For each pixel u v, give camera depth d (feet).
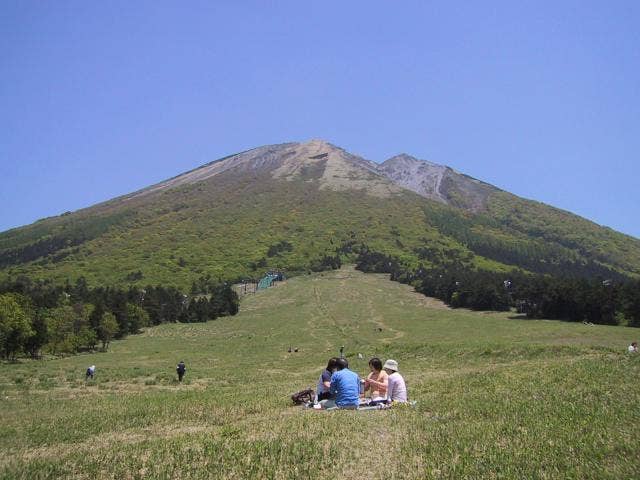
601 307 331.77
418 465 33.17
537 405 48.67
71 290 487.20
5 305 240.12
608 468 29.68
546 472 29.86
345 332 339.36
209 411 64.85
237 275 611.88
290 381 124.88
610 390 53.01
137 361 226.99
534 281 386.52
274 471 33.55
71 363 219.20
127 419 63.52
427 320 378.32
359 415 51.31
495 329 320.70
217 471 34.06
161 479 33.14
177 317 437.99
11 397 109.19
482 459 32.94
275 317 415.23
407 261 640.58
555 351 138.00
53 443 51.96
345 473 32.78
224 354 257.75
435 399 58.65
